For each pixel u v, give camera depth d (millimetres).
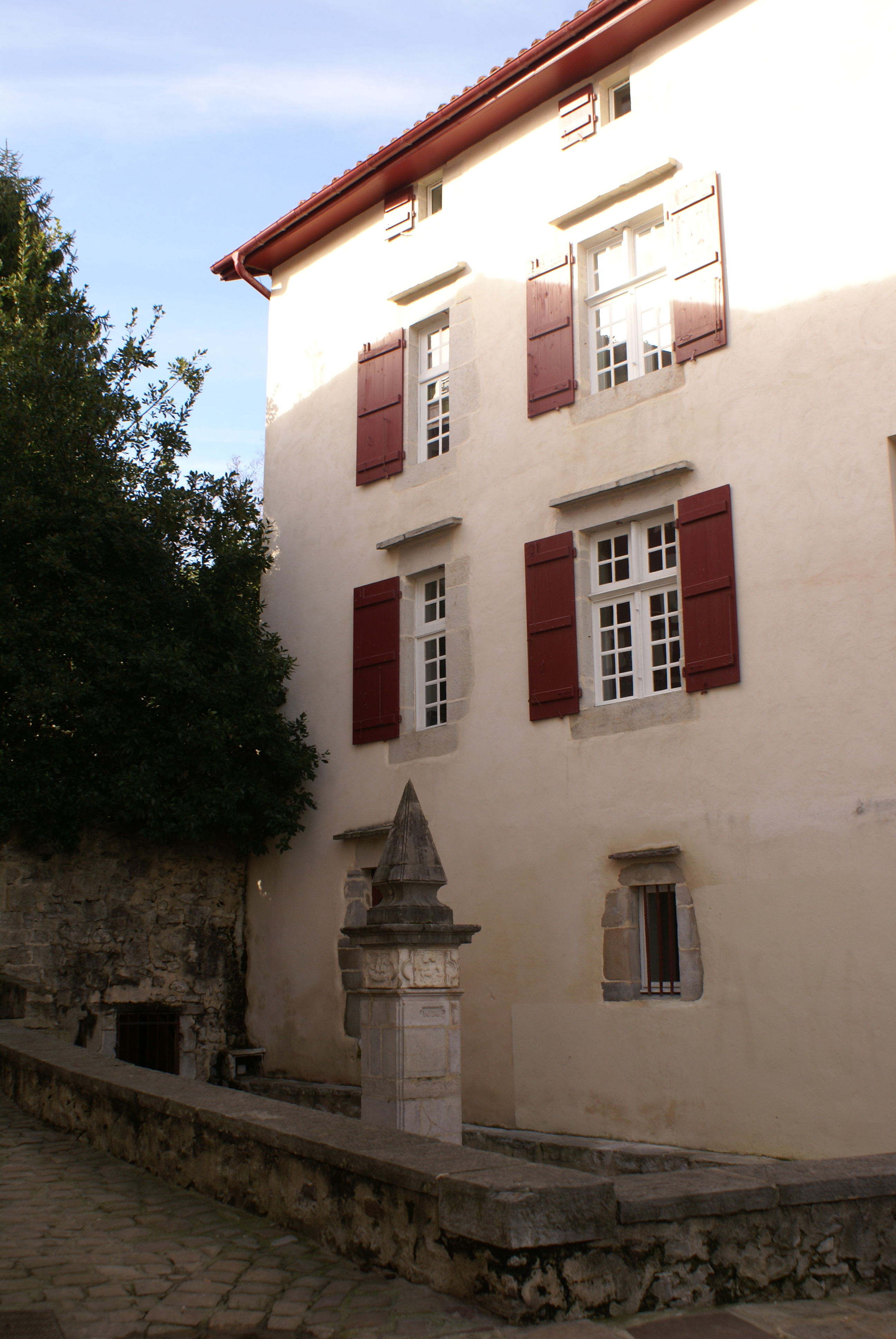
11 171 16031
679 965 10078
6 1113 8297
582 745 11062
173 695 12844
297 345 15562
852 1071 8688
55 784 12078
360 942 8250
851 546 9430
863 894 8867
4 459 12398
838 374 9758
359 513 14086
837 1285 4605
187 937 13766
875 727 9039
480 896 11680
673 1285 4262
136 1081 7082
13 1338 3889
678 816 10180
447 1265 4262
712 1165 9078
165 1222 5402
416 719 13109
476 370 12930
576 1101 10445
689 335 10852
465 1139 10891
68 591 12594
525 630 11812
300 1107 6047
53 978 12469
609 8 11430
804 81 10422
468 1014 11531
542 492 11938
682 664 10406
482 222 13211
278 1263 4730
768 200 10492
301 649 14484
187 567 13781
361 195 14547
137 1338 3920
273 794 13547
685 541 10500
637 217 11633
